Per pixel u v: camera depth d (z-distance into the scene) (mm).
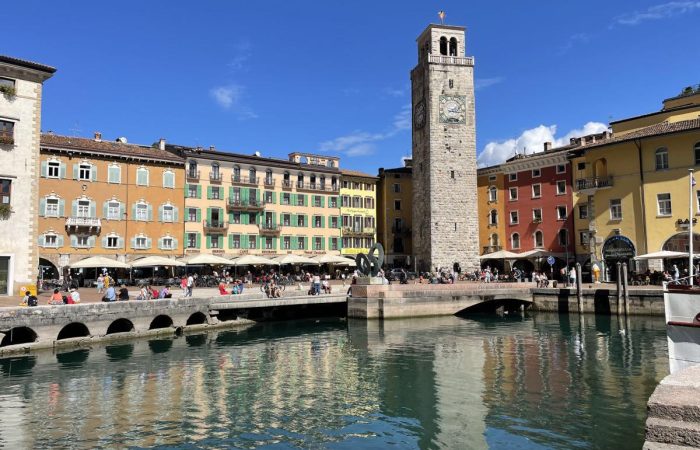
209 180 68188
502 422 16312
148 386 21203
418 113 72500
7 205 37562
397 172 85625
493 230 72312
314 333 36875
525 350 28688
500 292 48500
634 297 42188
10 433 15602
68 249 57250
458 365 25031
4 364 25344
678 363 16844
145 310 34344
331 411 17781
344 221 81312
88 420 16828
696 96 57531
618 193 54062
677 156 49812
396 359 26750
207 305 38875
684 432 6922
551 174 65688
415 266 71875
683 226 48750
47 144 55938
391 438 15117
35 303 30969
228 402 18891
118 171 60969
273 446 14578
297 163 76375
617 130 61094
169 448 14430
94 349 29656
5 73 38406
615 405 17844
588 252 60750
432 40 69812
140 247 62156
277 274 64938
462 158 69125
